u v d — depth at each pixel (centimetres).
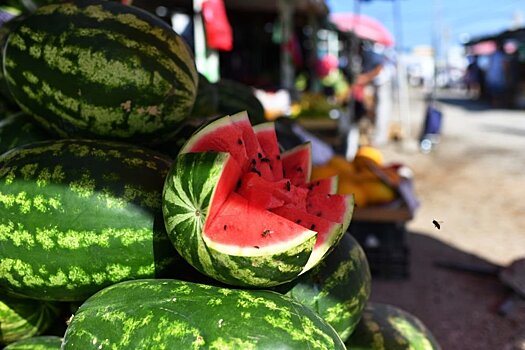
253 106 149
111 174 74
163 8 371
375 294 195
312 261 68
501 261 227
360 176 196
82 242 71
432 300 191
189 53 92
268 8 489
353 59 536
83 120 84
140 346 61
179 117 89
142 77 83
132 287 68
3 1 135
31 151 77
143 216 73
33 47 84
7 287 77
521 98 942
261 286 66
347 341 95
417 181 377
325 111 345
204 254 63
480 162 439
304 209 73
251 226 63
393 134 578
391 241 204
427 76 1634
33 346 82
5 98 105
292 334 62
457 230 270
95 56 82
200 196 62
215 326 61
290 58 438
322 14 517
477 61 1217
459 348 161
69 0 88
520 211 298
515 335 169
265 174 72
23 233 72
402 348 96
